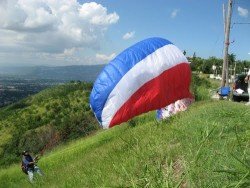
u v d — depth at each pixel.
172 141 7.59
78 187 8.72
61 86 149.75
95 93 14.23
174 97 15.16
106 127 14.46
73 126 53.75
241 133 6.12
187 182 4.02
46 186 13.89
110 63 14.59
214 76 68.38
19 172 23.88
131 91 14.12
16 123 121.00
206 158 4.44
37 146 61.62
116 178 6.60
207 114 9.98
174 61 15.16
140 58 14.56
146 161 6.25
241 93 23.17
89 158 13.87
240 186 3.25
